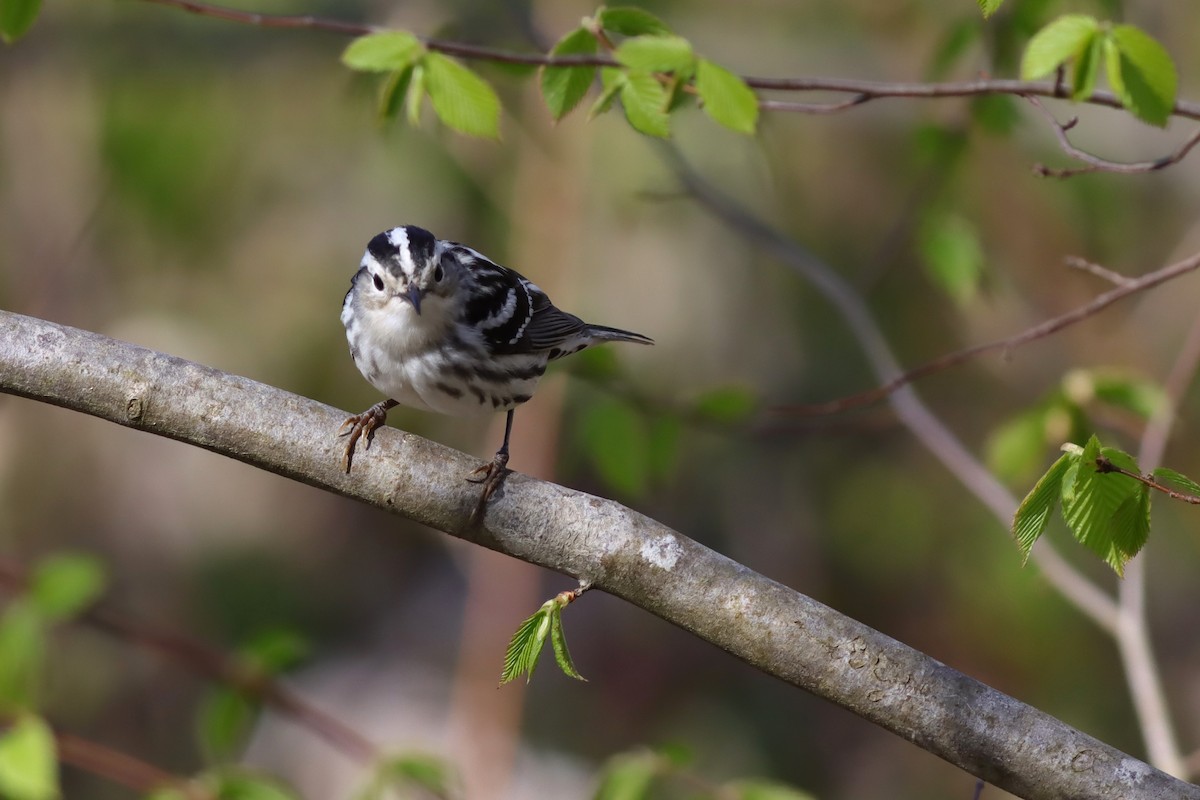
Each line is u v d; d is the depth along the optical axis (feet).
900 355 49.65
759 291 49.83
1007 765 17.76
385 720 50.57
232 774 25.75
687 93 22.11
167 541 53.42
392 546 56.90
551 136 46.19
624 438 31.30
